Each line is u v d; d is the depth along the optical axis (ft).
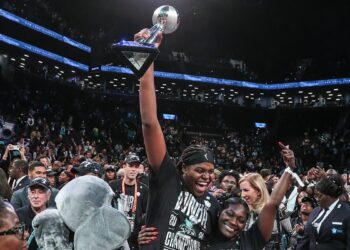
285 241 18.34
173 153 91.30
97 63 114.32
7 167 24.18
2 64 92.48
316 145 103.35
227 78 129.70
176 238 7.42
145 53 6.06
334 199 14.40
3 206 5.42
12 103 80.89
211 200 8.16
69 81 110.83
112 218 5.94
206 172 7.74
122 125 101.96
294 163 9.14
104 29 123.95
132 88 119.03
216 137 123.13
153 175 7.73
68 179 23.53
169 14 7.06
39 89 100.48
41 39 99.55
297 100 129.49
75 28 119.65
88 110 103.50
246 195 13.41
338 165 96.12
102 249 5.78
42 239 6.00
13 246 5.27
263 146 121.49
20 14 93.09
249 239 8.48
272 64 132.57
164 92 128.98
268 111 132.67
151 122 7.31
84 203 5.95
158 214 7.54
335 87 119.96
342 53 123.03
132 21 122.93
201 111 130.52
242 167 91.86
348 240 13.79
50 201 15.28
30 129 68.08
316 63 125.39
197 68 128.26
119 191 17.08
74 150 64.08
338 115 121.08
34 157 47.98
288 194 20.92
